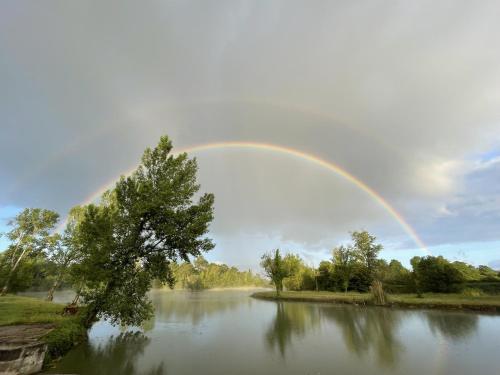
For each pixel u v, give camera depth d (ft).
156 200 70.03
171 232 71.41
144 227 74.59
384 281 200.75
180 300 217.97
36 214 174.19
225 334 74.69
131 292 67.31
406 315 99.86
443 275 156.87
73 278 74.90
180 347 59.72
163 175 76.74
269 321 98.02
